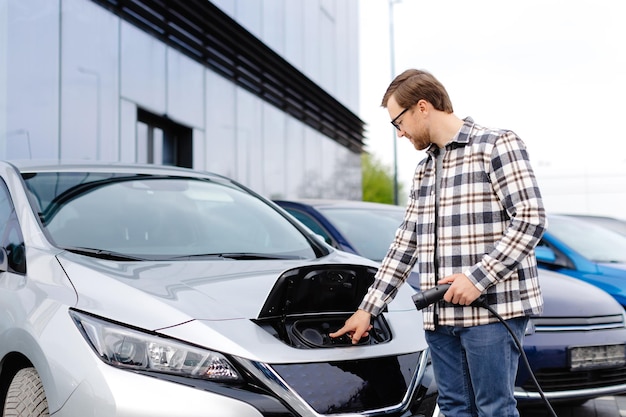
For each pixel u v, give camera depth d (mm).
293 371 2256
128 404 2102
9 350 2518
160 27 12633
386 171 55188
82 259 2699
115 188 3438
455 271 2217
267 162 17203
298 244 3471
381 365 2436
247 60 16297
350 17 26000
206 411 2109
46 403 2354
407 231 2492
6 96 9102
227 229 3424
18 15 9312
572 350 3918
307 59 20766
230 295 2510
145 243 3104
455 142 2248
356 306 2688
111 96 11141
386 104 2352
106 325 2260
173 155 13125
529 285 2217
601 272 5484
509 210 2168
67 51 10195
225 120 15008
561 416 4566
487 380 2221
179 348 2207
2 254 2846
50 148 9836
